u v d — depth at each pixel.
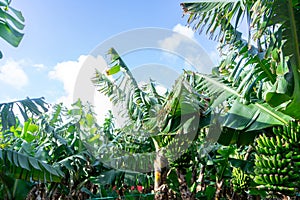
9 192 3.82
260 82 3.03
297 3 2.29
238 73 2.96
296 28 2.29
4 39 2.76
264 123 3.06
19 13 2.93
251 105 3.31
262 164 2.86
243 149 5.70
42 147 4.59
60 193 5.56
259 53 2.80
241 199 5.95
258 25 2.46
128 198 4.38
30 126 4.82
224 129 3.58
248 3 2.49
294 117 2.73
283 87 2.47
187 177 4.65
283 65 2.43
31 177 3.53
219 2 2.84
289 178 2.68
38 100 3.61
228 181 5.87
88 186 6.26
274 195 2.84
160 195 3.81
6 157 3.05
